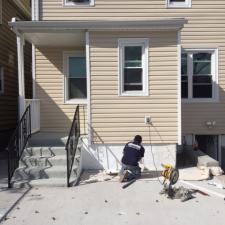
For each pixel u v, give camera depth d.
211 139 13.52
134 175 9.51
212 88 13.10
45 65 12.72
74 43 12.25
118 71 10.52
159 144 10.58
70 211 7.02
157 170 10.51
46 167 9.57
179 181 9.29
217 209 7.09
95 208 7.19
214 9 13.09
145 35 10.49
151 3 13.02
